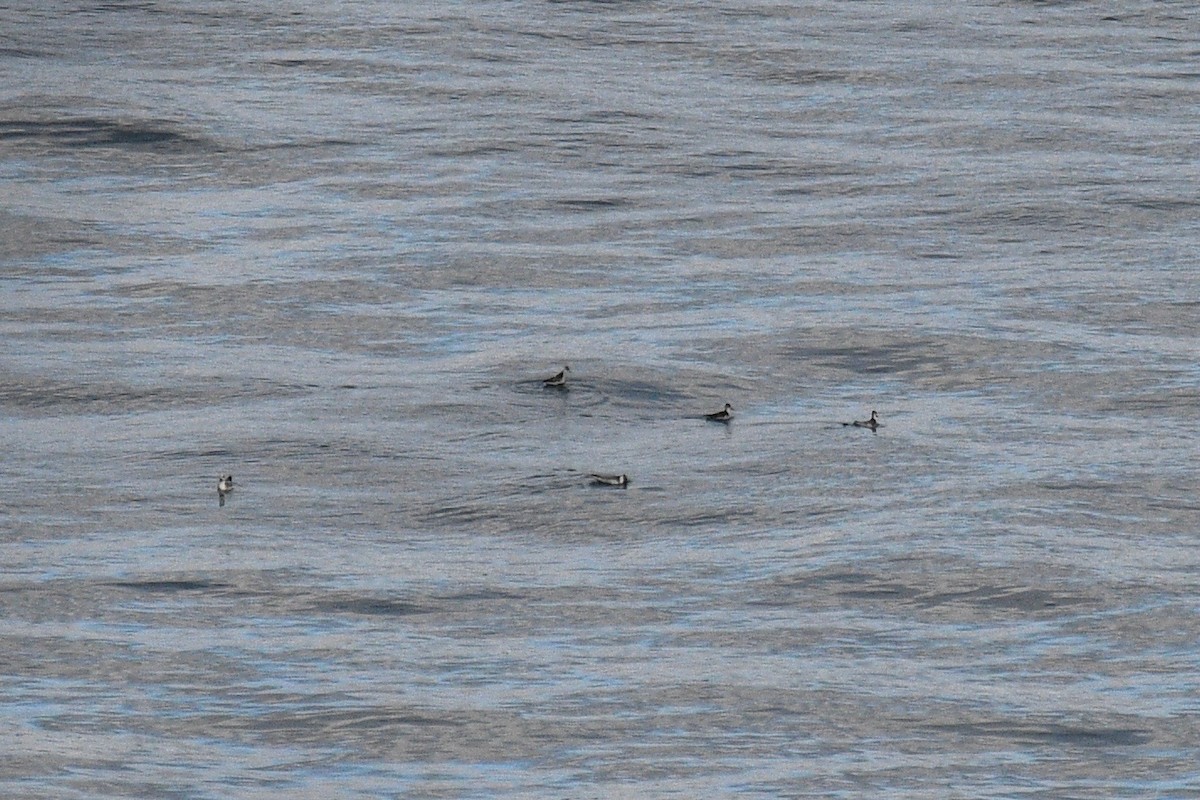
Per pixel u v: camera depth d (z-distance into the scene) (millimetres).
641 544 52094
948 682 43344
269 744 40594
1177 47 122312
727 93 109312
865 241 82812
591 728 41250
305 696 42688
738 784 38875
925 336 70250
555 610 47500
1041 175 93188
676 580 49375
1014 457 58594
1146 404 63844
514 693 42812
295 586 48844
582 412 62812
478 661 44500
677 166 94750
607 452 59281
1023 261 80000
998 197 89250
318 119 101250
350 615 47188
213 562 50312
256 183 90875
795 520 53531
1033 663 44344
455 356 68312
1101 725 41406
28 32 117000
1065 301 74562
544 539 52531
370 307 73625
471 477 57094
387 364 67438
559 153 96438
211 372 66438
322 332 70875
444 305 73875
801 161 95875
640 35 121125
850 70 114312
